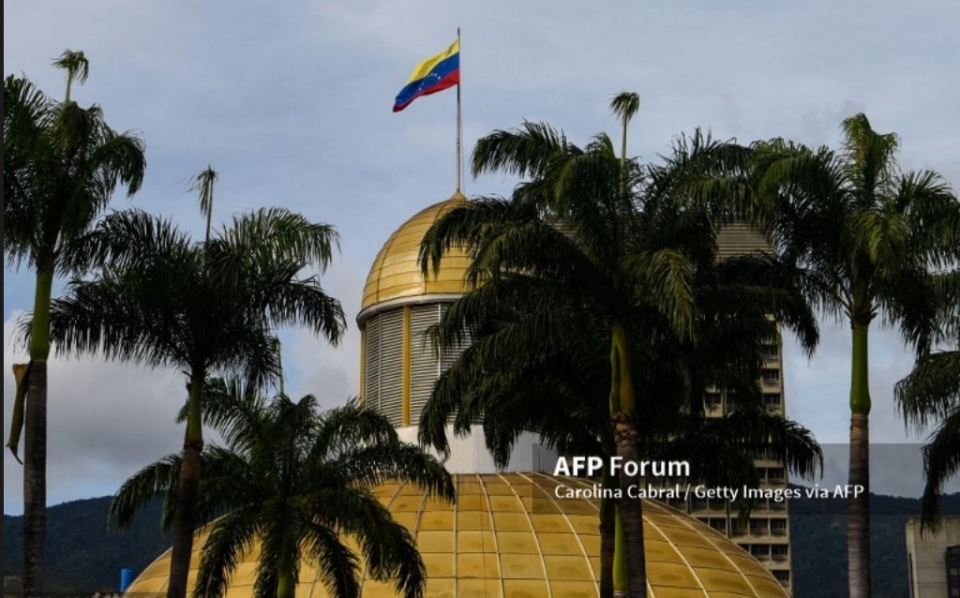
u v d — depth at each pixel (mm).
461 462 74062
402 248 84000
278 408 48938
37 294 38781
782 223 41125
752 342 42469
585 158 37938
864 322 40844
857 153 41188
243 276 42438
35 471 37625
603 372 42875
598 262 39406
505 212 39594
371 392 82125
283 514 45812
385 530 46562
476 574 61875
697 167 40406
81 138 38375
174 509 48031
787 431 44000
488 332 42750
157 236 42531
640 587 38875
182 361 43812
